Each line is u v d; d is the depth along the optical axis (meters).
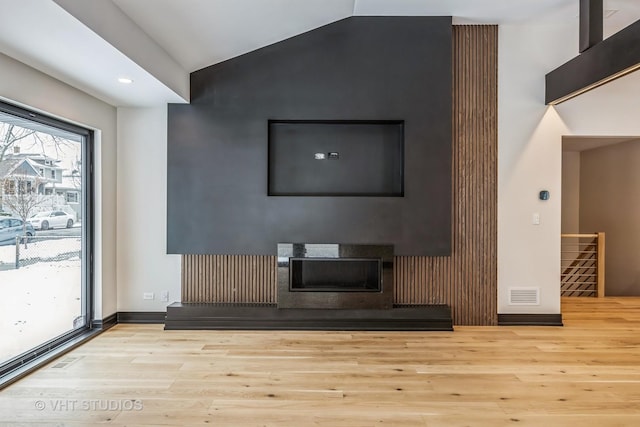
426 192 4.33
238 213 4.38
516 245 4.53
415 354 3.63
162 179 4.53
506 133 4.51
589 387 2.98
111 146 4.44
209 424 2.47
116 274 4.56
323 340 4.00
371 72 4.34
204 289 4.55
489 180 4.50
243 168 4.37
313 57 4.33
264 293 4.54
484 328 4.42
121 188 4.54
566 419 2.54
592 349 3.76
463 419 2.54
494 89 4.49
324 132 4.56
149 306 4.58
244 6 3.53
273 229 4.37
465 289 4.52
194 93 4.36
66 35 2.68
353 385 3.00
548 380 3.10
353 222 4.35
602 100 4.50
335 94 4.34
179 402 2.74
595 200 7.18
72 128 3.93
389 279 4.35
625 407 2.69
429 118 4.33
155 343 3.89
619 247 6.52
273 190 4.55
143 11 3.11
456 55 4.48
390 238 4.35
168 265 4.57
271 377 3.13
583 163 7.58
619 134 4.50
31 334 3.44
